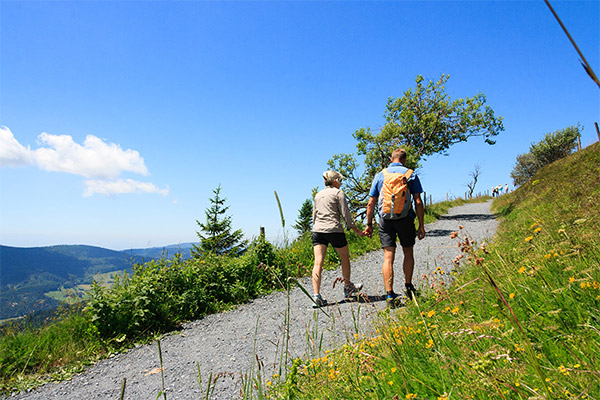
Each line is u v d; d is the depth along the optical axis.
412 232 4.57
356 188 18.19
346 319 4.43
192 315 6.05
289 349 3.91
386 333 2.56
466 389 1.55
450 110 22.59
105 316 5.15
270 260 7.75
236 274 7.10
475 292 2.92
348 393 2.11
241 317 5.78
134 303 5.48
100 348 4.91
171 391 3.49
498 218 17.69
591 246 2.72
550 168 18.56
